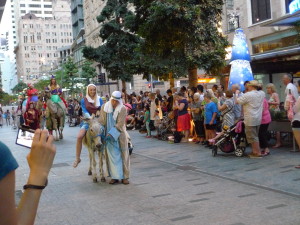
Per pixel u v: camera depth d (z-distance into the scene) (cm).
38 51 16688
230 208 536
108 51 2531
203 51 1346
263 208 527
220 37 1405
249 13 2362
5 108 4912
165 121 1409
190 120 1284
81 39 7362
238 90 999
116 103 717
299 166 760
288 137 1109
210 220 489
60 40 17038
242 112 991
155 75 1844
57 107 1645
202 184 689
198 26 1270
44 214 564
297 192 594
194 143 1241
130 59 2484
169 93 1480
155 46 1380
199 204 564
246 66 1241
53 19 17738
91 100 795
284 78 930
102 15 2519
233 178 720
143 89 3975
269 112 952
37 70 16612
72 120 2677
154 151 1136
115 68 2544
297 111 765
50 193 691
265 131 922
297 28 1144
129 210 557
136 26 1559
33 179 142
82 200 632
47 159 146
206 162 900
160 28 1276
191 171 812
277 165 802
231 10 2533
